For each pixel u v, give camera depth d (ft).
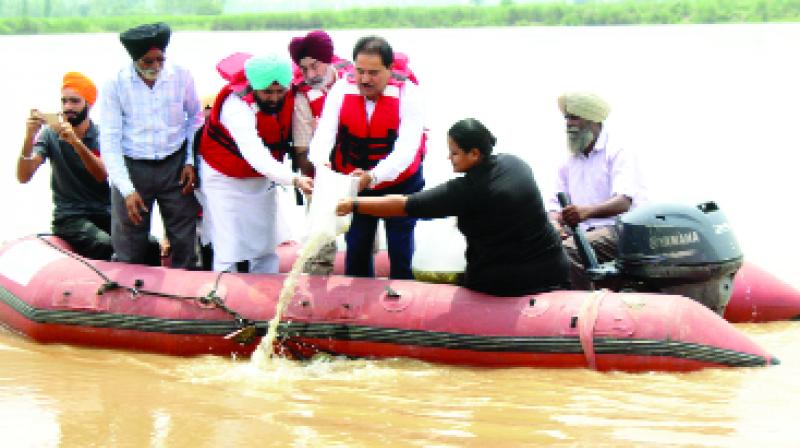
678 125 55.98
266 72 20.63
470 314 19.71
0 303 22.39
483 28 184.55
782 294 23.54
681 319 18.85
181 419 16.71
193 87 22.52
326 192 19.71
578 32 150.71
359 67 20.15
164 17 203.31
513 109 60.85
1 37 161.58
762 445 15.30
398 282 20.68
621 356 18.84
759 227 33.09
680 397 17.49
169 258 25.22
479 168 19.36
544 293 19.86
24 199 38.19
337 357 20.27
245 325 20.35
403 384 18.61
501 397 17.71
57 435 16.06
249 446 15.51
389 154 20.81
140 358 20.56
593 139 23.20
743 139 51.44
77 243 23.80
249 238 22.54
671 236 20.51
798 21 170.91
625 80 76.13
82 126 23.59
